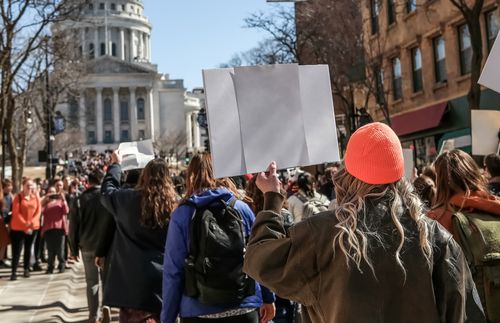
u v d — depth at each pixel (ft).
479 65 43.73
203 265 11.66
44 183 85.97
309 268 7.01
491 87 10.38
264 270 7.37
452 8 64.39
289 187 24.73
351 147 7.25
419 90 75.56
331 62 79.25
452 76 66.33
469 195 11.28
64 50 72.84
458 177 11.49
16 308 28.04
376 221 6.79
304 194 23.08
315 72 9.29
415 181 16.34
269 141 8.87
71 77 95.91
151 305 14.55
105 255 19.06
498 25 57.47
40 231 44.65
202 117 74.28
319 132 9.16
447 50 67.15
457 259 6.93
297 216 22.62
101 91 370.73
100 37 393.29
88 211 23.18
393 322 6.52
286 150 8.92
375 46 82.64
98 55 388.57
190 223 12.06
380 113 86.74
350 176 7.38
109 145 369.30
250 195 16.84
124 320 14.93
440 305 6.81
